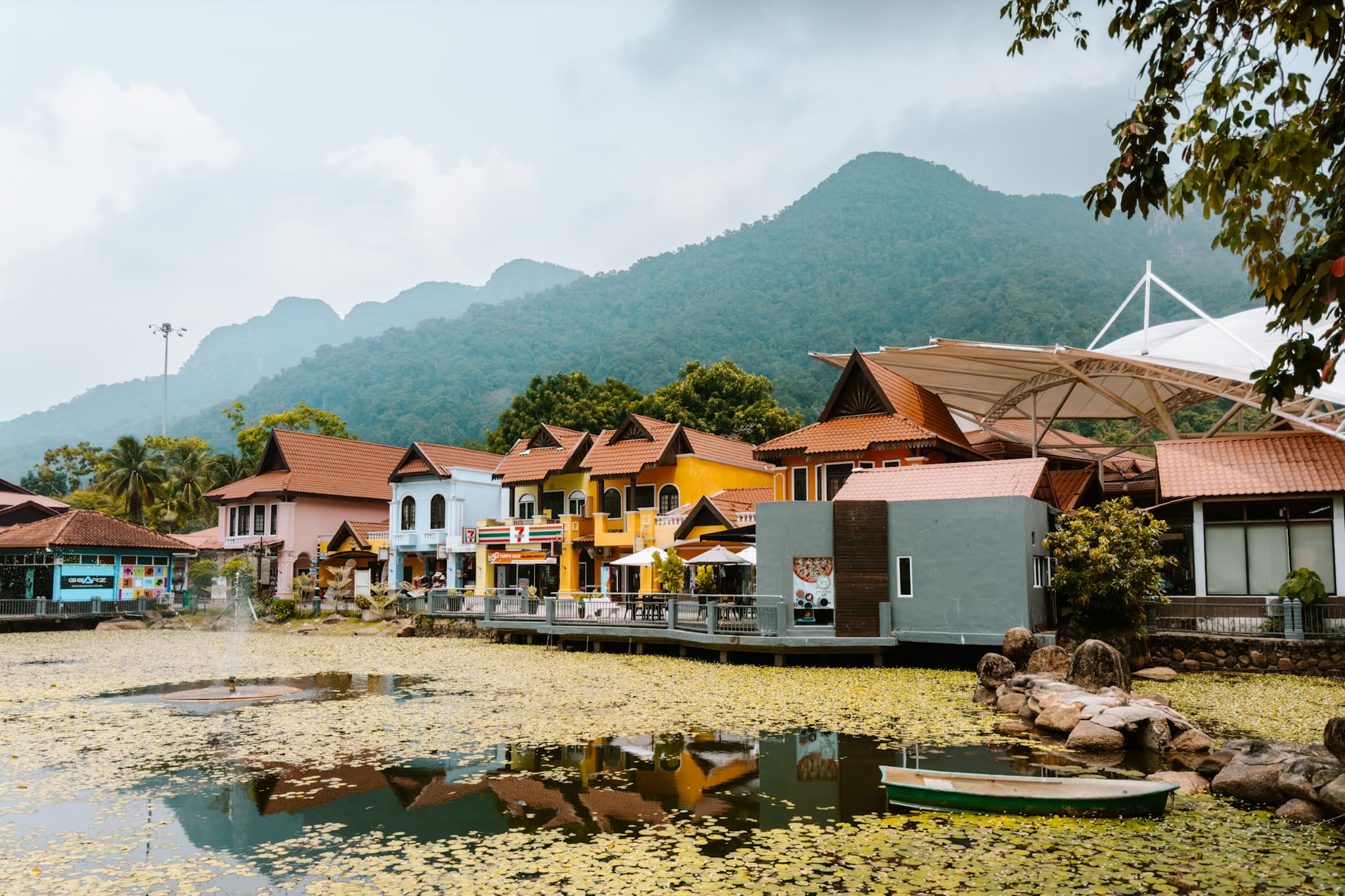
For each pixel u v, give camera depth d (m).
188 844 11.03
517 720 18.94
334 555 53.12
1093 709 17.11
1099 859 10.13
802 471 37.41
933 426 37.97
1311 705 20.08
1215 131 7.79
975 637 25.41
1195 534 28.16
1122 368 34.25
